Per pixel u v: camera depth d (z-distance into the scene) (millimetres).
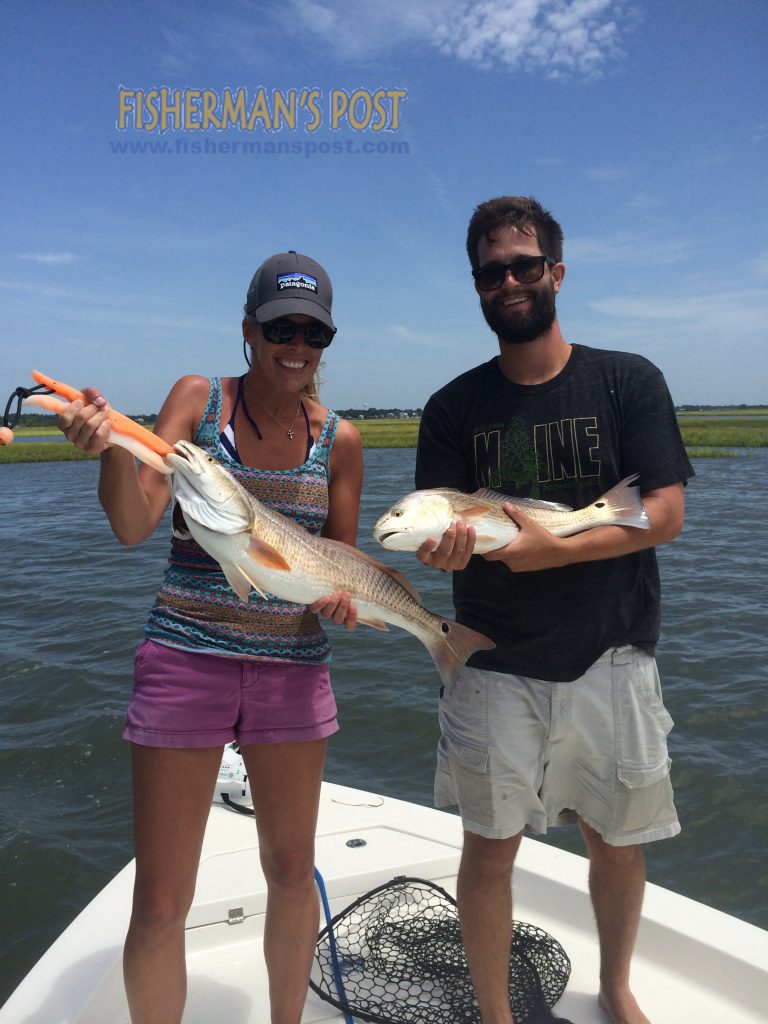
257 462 2529
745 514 19312
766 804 5086
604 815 2650
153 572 12812
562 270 2791
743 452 47906
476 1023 2637
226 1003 2779
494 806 2609
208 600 2363
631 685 2633
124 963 2283
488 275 2666
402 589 2668
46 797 5414
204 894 3094
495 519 2463
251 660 2340
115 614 9953
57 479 37938
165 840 2277
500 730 2623
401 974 2879
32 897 4383
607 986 2713
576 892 3186
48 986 2613
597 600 2617
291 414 2584
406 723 6453
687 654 7977
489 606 2719
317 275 2484
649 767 2613
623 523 2521
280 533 2389
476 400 2850
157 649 2322
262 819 2479
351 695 7016
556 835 4957
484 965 2566
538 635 2619
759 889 4332
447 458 2920
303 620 2471
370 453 54094
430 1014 2691
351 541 2811
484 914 2592
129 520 2287
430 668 7668
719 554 13688
